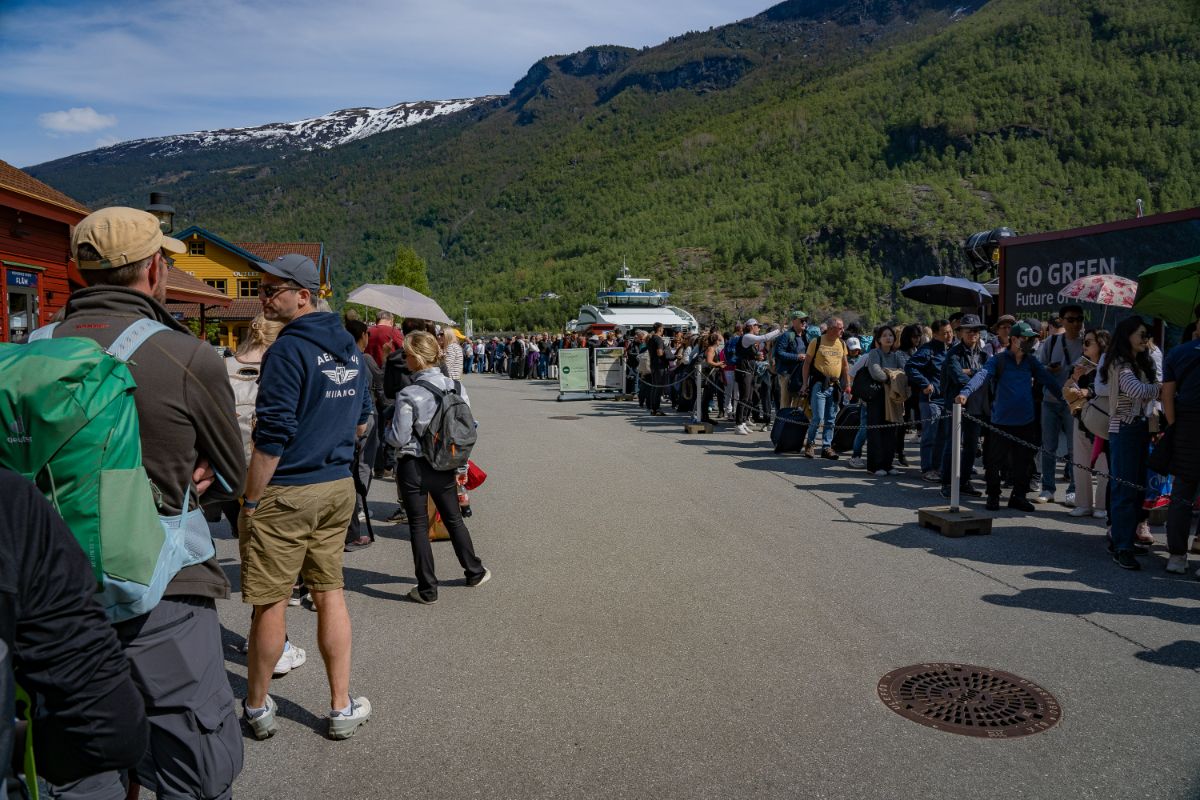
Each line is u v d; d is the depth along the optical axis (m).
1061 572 6.11
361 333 8.79
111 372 2.19
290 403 3.54
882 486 9.54
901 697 4.05
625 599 5.51
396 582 5.95
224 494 2.77
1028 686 4.17
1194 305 7.61
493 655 4.60
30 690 1.74
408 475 5.47
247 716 3.71
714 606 5.37
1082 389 7.97
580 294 147.50
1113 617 5.15
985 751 3.54
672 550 6.71
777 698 4.05
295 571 3.66
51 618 1.69
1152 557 6.56
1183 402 5.98
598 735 3.70
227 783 2.63
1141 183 148.88
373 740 3.68
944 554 6.59
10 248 12.81
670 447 12.80
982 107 188.75
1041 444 9.64
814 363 11.76
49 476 2.05
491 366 45.81
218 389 2.60
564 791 3.25
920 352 9.84
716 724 3.79
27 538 1.66
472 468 7.79
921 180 169.00
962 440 8.98
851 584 5.81
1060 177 160.25
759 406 15.53
